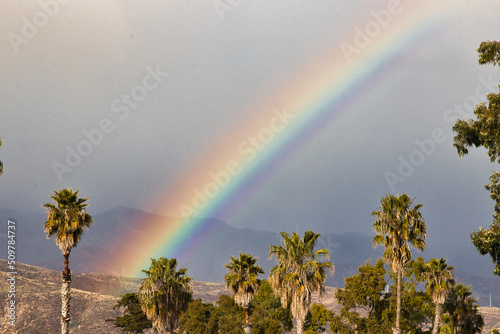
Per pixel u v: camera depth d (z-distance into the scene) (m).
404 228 49.03
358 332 67.25
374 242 50.91
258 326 74.38
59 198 43.12
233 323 75.56
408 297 65.94
